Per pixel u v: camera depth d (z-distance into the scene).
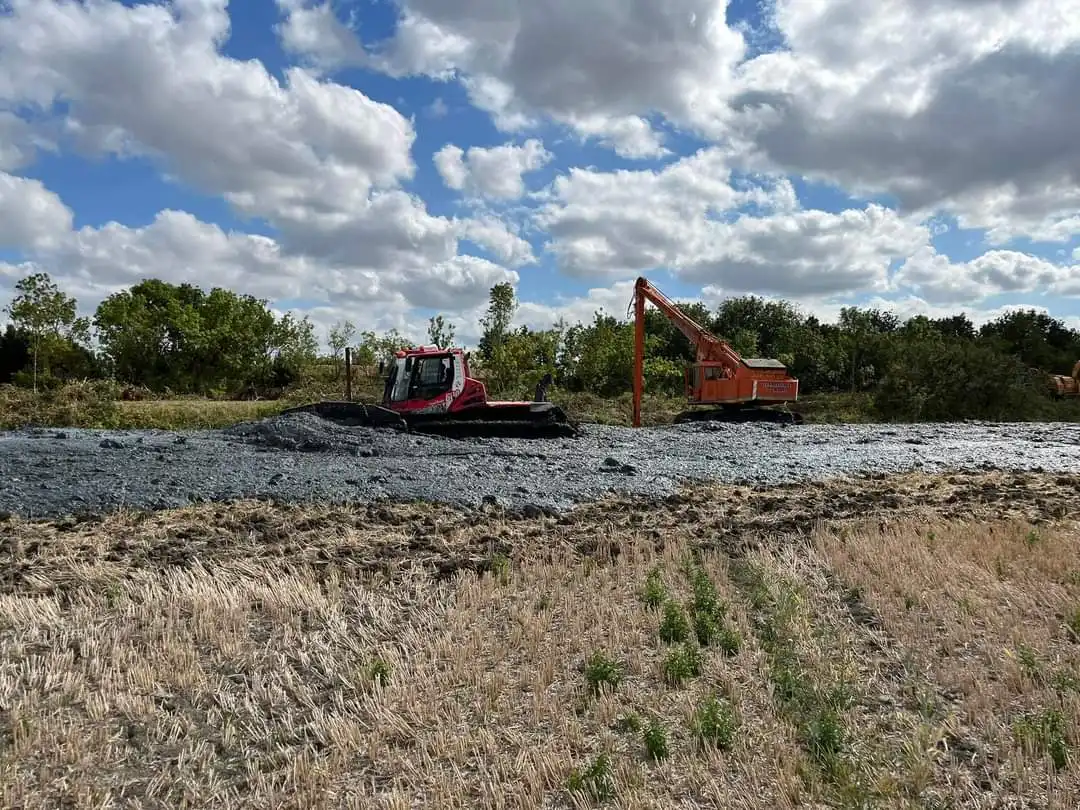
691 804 3.85
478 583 6.61
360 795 3.96
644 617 5.96
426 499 9.27
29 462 10.68
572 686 5.00
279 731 4.56
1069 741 4.19
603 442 16.02
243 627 5.71
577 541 7.90
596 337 37.59
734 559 7.39
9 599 5.96
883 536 8.05
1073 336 59.81
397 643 5.58
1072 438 18.33
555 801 3.92
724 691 4.89
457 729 4.55
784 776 3.98
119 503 8.62
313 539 7.70
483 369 32.88
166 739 4.46
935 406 30.83
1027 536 7.87
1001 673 5.01
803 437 17.73
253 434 14.50
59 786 4.02
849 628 5.82
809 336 50.03
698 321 59.59
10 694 4.78
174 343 43.06
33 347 36.00
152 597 6.12
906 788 3.90
